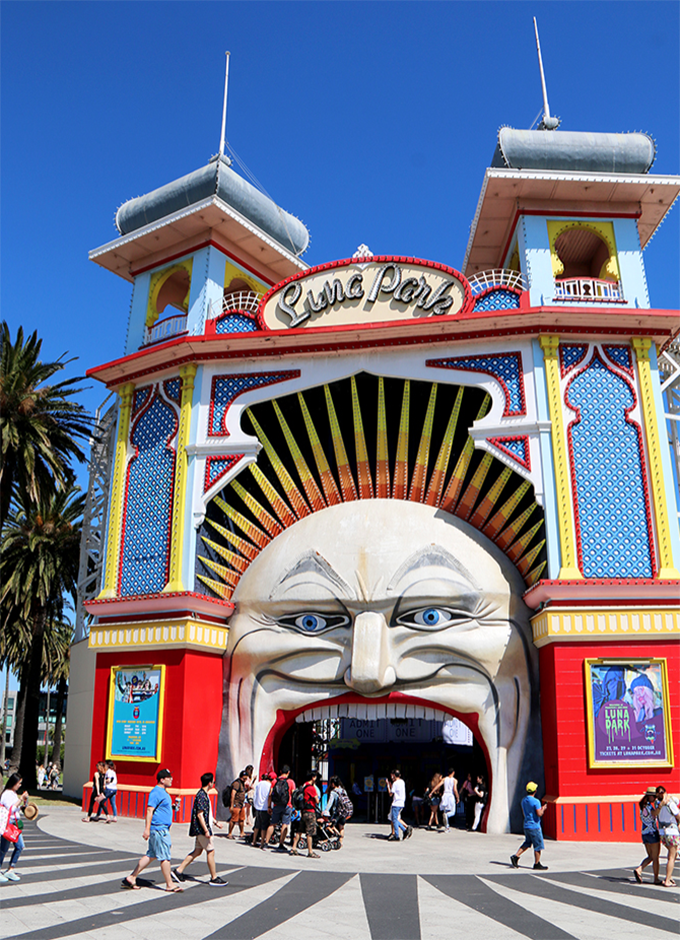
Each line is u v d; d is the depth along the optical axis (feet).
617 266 82.02
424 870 46.93
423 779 93.61
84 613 99.81
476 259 95.40
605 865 49.32
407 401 75.97
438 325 74.38
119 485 82.28
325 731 106.83
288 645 71.97
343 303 79.51
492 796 66.44
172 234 90.68
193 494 77.00
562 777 61.62
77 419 106.83
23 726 113.29
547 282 80.59
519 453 71.15
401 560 70.33
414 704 69.72
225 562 78.74
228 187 88.74
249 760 71.77
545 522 68.39
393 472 79.00
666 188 81.76
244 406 78.95
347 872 45.83
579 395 72.08
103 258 94.94
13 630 123.03
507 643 68.39
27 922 31.17
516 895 39.01
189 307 87.97
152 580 77.25
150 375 83.97
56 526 123.85
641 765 61.46
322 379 77.36
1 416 97.76
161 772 39.88
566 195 83.10
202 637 72.79
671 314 72.18
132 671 74.49
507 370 73.61
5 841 41.34
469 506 73.46
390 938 29.60
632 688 63.05
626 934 30.55
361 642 68.44
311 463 82.74
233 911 33.99
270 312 81.56
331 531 73.87
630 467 70.23
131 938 28.91
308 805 53.83
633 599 65.10
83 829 64.03
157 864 46.73
